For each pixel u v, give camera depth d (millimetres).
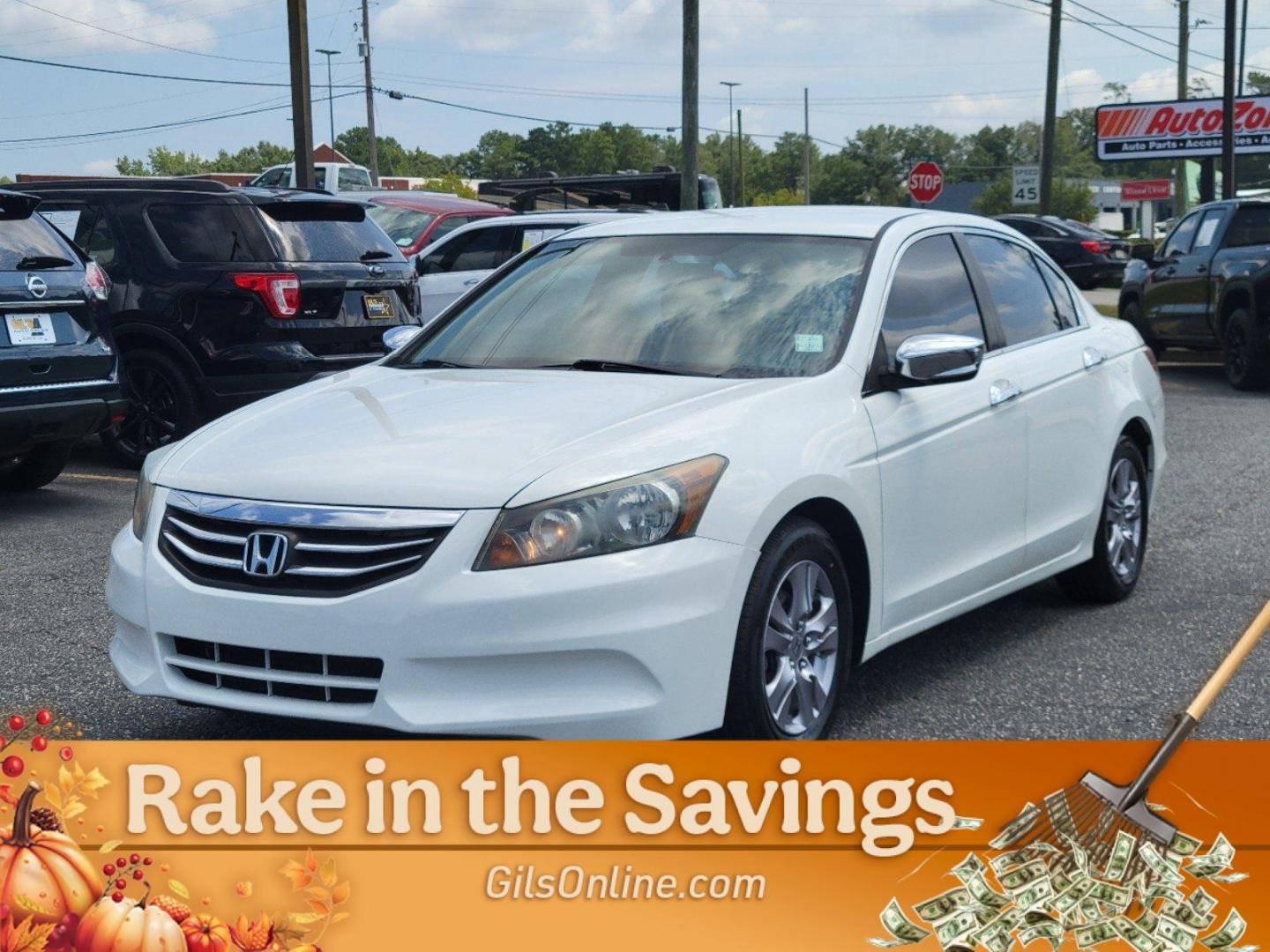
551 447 3770
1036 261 5852
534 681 3518
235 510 3781
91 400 7895
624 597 3529
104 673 5070
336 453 3887
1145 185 95500
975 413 4883
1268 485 8961
